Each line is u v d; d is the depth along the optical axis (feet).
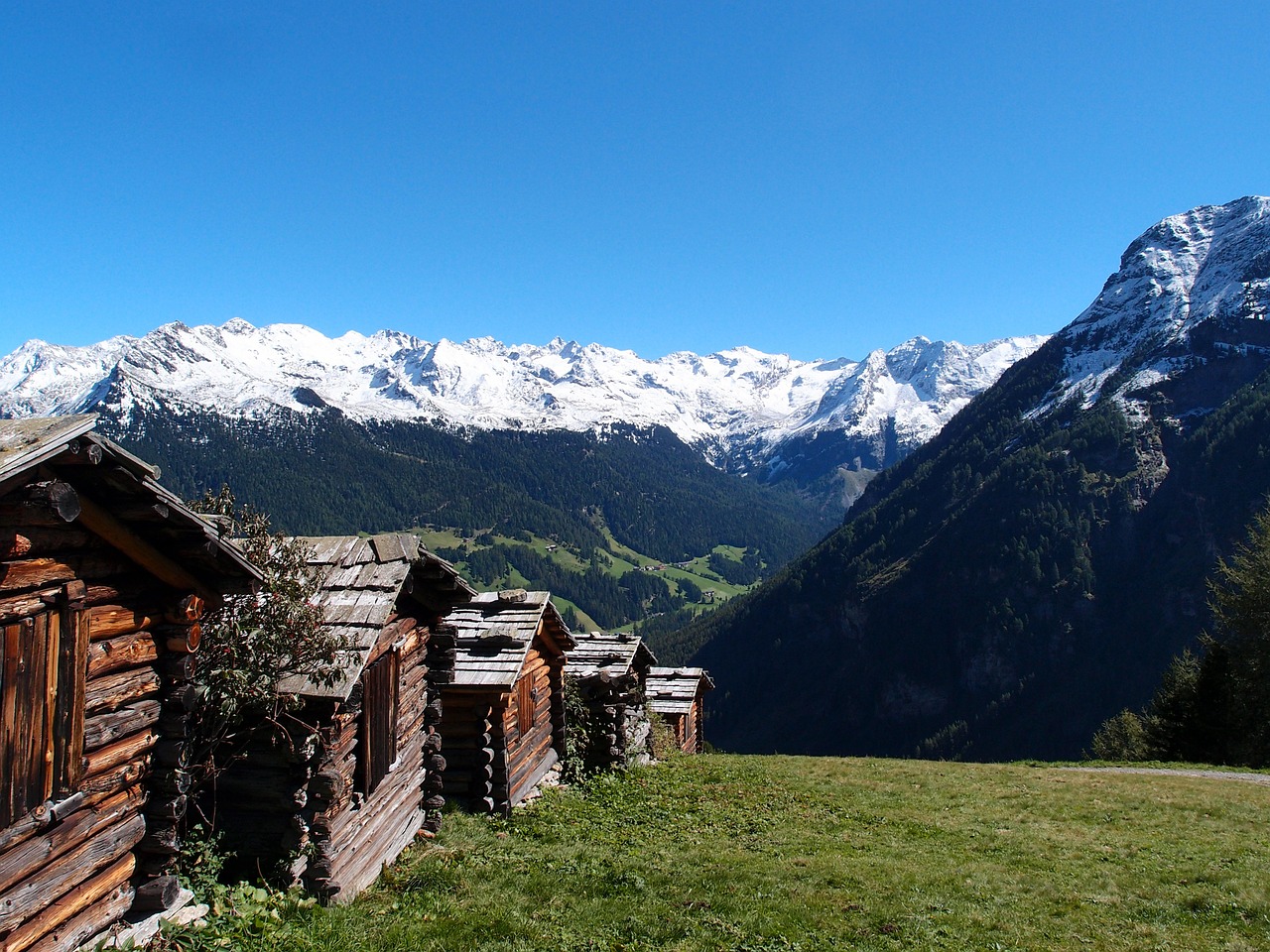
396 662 49.67
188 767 36.32
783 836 65.26
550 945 37.01
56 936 27.50
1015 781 100.78
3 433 24.22
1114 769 118.42
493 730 61.67
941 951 40.75
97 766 29.22
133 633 31.35
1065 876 56.80
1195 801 86.89
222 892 35.50
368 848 44.91
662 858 54.34
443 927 37.76
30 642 26.12
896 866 56.90
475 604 72.02
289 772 40.04
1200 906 50.26
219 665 36.99
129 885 31.73
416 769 53.26
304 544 49.47
